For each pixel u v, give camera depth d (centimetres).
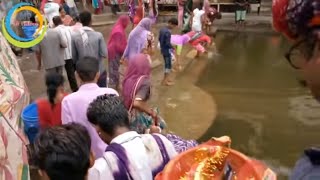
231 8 1788
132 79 382
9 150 355
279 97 827
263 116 727
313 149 87
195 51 1200
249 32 1510
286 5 87
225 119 710
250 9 1794
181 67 1036
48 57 679
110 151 209
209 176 184
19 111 467
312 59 81
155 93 832
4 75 480
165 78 884
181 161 191
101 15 1549
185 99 803
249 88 888
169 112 730
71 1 1284
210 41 1205
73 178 167
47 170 165
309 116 723
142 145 214
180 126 670
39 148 168
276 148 605
